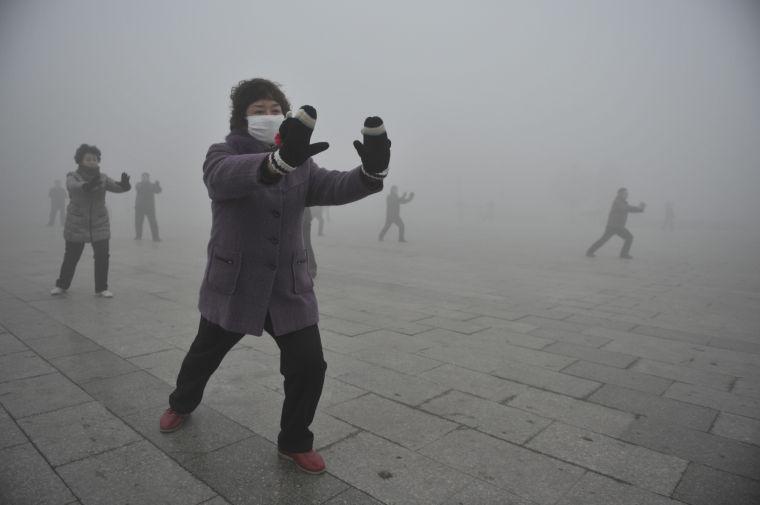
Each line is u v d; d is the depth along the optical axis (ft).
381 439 8.45
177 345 13.30
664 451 8.17
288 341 7.23
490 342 14.34
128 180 19.19
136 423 8.82
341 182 6.95
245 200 6.89
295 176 7.17
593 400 10.24
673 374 11.89
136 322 15.65
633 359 13.00
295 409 7.32
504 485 7.13
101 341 13.61
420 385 10.91
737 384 11.28
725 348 14.14
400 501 6.73
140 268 27.32
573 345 14.17
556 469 7.59
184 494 6.80
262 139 7.04
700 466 7.72
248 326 6.98
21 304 18.01
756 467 7.70
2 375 11.06
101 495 6.73
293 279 7.20
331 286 23.31
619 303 20.38
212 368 8.38
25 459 7.61
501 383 11.11
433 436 8.58
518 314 18.02
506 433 8.72
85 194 18.85
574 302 20.44
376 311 18.10
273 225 6.94
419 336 14.83
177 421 8.54
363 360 12.53
